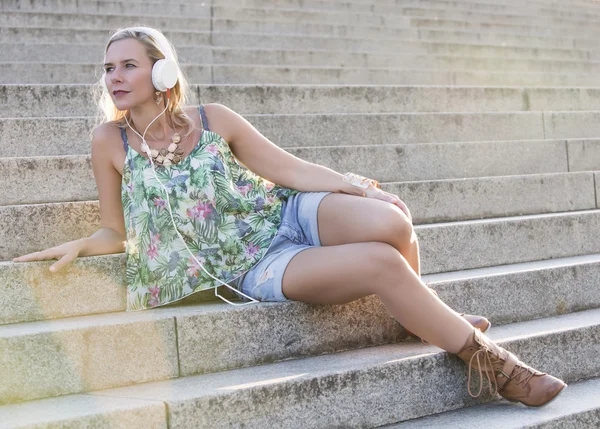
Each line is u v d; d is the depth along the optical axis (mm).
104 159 3201
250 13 8070
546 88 6012
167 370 2840
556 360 3291
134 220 3109
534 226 4168
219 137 3221
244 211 3189
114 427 2416
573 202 4781
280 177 3268
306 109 5180
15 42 6199
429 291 2928
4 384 2600
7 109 4555
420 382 2939
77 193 3760
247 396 2609
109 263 3109
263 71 6113
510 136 5402
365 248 2898
